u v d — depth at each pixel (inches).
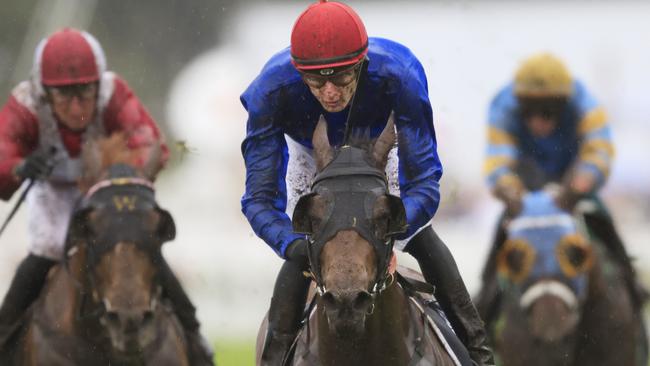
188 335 689.6
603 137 792.9
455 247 1774.1
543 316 715.4
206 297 1605.6
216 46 2516.0
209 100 1924.2
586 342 742.5
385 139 477.1
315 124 515.8
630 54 2183.8
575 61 2191.2
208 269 1621.6
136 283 585.0
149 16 2492.6
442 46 2190.0
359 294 434.3
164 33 2503.7
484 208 1916.8
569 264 719.7
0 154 653.3
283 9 2347.4
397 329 495.5
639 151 2122.3
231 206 1844.2
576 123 805.2
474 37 2186.3
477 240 1809.8
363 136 479.5
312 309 530.3
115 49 2479.1
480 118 2108.8
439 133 1909.4
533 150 821.2
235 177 1866.4
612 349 737.6
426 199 490.0
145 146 664.4
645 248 1899.6
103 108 671.8
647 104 2154.3
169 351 656.4
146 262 592.4
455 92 2142.0
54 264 682.2
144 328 591.8
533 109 802.8
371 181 460.8
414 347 507.8
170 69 2508.6
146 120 683.4
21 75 1807.3
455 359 529.0
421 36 2203.5
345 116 510.9
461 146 2079.2
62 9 1824.6
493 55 2170.3
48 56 650.2
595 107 797.2
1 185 653.9
